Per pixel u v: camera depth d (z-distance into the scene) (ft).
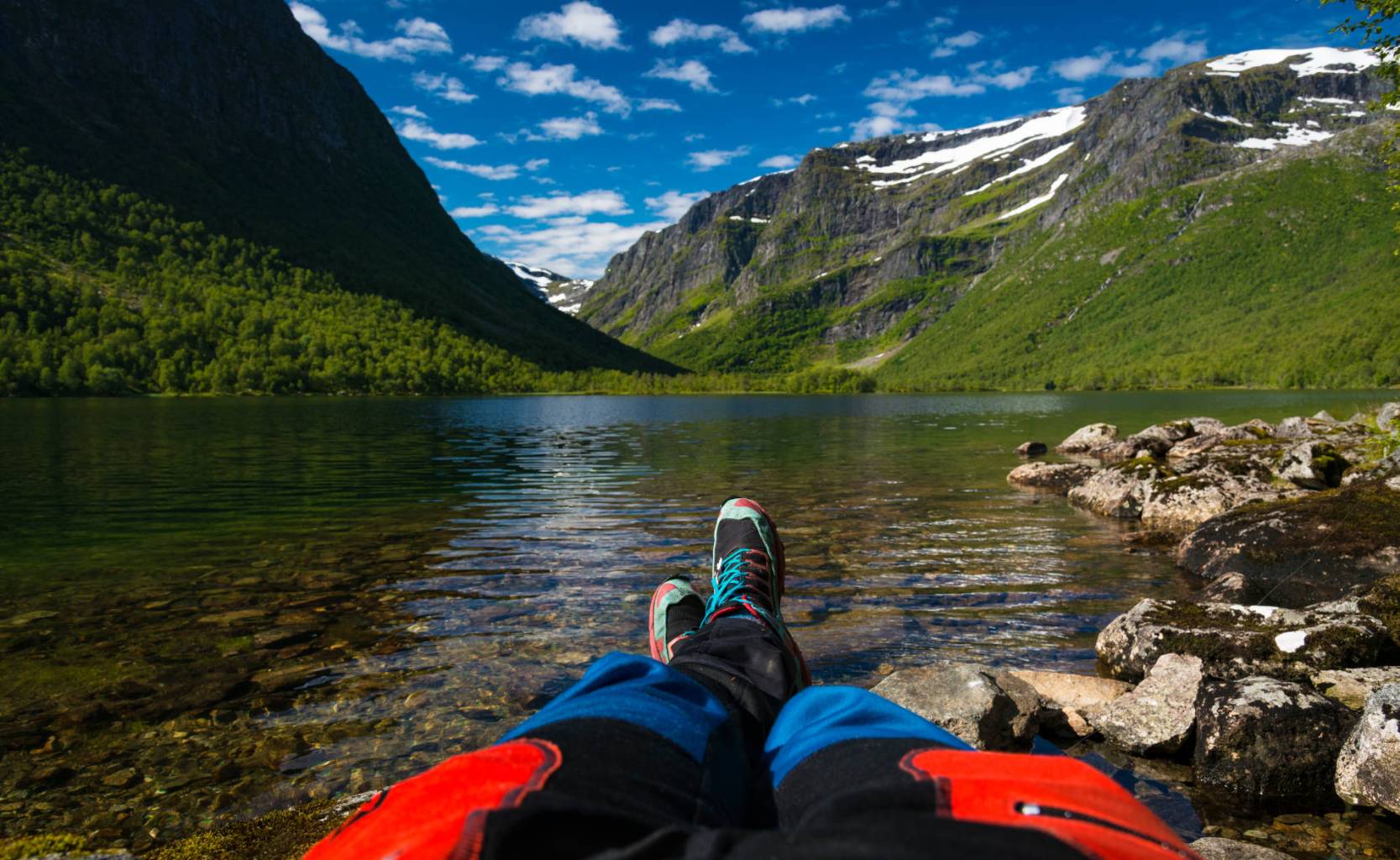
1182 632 14.10
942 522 31.04
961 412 183.93
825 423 125.59
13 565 23.73
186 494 40.37
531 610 18.29
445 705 12.67
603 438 87.92
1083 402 267.59
